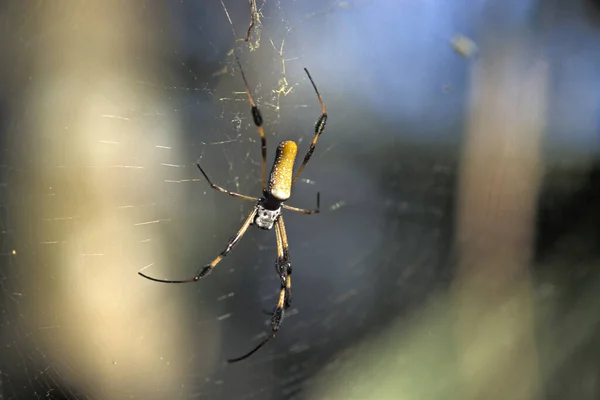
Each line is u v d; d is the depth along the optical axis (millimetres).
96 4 508
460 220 636
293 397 577
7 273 497
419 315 611
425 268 666
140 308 527
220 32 506
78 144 504
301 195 614
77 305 508
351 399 568
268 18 495
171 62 509
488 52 609
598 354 575
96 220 507
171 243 531
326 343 600
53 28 507
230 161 539
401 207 669
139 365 529
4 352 489
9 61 503
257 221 483
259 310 585
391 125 633
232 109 507
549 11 605
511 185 620
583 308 595
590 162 631
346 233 640
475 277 625
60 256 504
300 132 551
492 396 564
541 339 587
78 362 506
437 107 625
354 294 621
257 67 502
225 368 570
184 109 509
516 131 617
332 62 570
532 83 616
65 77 507
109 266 512
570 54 621
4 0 502
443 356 581
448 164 660
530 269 621
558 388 569
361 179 644
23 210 501
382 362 583
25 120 504
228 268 572
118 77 509
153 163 509
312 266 620
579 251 621
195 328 561
